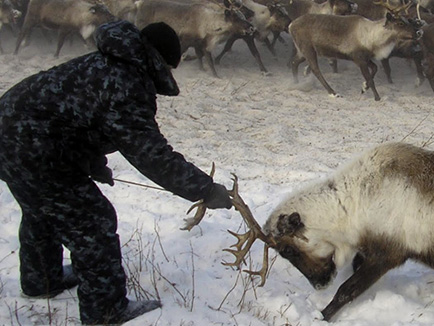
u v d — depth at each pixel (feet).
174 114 29.43
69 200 11.48
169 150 11.16
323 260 13.78
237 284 14.12
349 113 31.07
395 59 41.52
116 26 10.98
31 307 12.80
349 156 24.02
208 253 15.51
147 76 11.12
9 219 17.44
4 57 40.14
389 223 12.97
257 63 40.63
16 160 11.16
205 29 37.14
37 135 11.09
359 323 12.78
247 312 13.05
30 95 11.09
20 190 11.55
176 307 12.76
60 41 40.16
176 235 16.43
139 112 10.94
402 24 33.40
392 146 13.48
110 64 10.94
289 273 14.75
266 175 21.62
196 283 13.94
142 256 15.08
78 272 11.93
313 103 32.81
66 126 11.18
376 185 13.14
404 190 12.87
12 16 41.75
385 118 30.07
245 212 12.74
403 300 13.38
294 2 41.42
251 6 40.63
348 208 13.38
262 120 29.35
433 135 27.25
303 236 13.57
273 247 13.65
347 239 13.58
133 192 19.30
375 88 34.14
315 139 26.43
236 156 23.88
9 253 15.25
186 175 11.26
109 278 11.96
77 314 12.66
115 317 12.18
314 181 14.08
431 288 14.19
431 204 12.64
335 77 37.96
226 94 33.35
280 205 13.85
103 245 11.83
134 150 10.96
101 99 10.85
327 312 13.28
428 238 12.76
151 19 38.55
